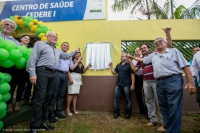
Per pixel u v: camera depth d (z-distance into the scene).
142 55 2.98
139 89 3.18
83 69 3.51
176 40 3.64
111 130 2.42
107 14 3.80
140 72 3.16
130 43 3.76
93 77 3.60
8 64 2.12
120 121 2.87
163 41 2.15
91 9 3.83
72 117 3.04
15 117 2.55
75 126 2.55
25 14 3.98
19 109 2.62
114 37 3.71
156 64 2.14
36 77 2.14
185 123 2.74
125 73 3.18
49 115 2.71
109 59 3.58
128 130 2.43
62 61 2.98
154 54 2.27
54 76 2.39
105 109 3.50
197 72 2.41
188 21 3.63
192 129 2.46
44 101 2.33
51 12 3.92
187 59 3.63
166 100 2.09
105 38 3.72
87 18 3.81
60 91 2.97
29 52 2.44
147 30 3.68
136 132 2.35
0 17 4.03
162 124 2.41
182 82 1.98
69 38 3.80
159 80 2.11
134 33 3.69
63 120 2.83
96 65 3.60
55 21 3.88
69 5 3.90
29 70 2.08
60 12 3.90
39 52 2.21
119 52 3.65
